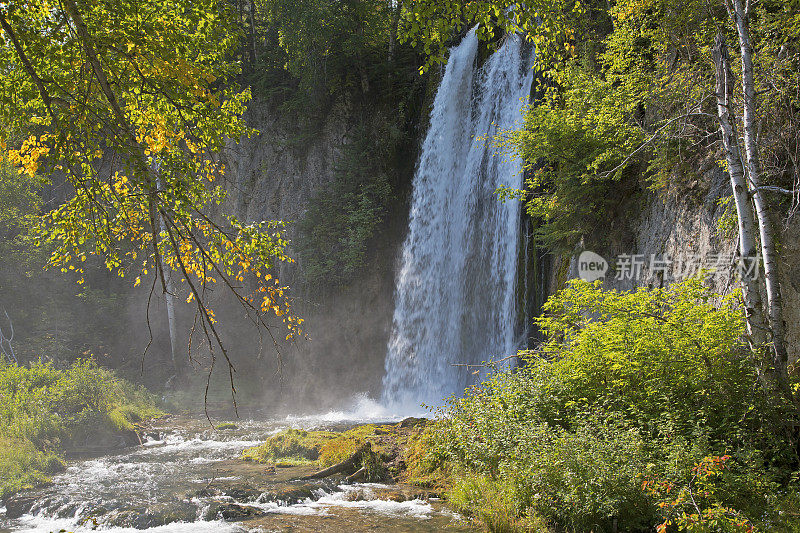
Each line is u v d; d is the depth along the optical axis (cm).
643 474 748
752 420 818
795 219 947
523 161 1978
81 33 517
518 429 971
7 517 992
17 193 2811
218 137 688
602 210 1586
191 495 1045
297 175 3189
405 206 2892
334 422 2017
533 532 791
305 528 875
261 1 3381
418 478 1119
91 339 3167
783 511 682
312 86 3097
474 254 2352
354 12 3020
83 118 541
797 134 966
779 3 1013
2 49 566
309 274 2908
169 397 2645
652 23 1338
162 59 585
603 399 980
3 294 3048
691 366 903
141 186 527
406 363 2600
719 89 939
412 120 3014
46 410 1612
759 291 858
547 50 798
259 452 1398
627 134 1416
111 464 1350
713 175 1170
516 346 2020
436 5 659
